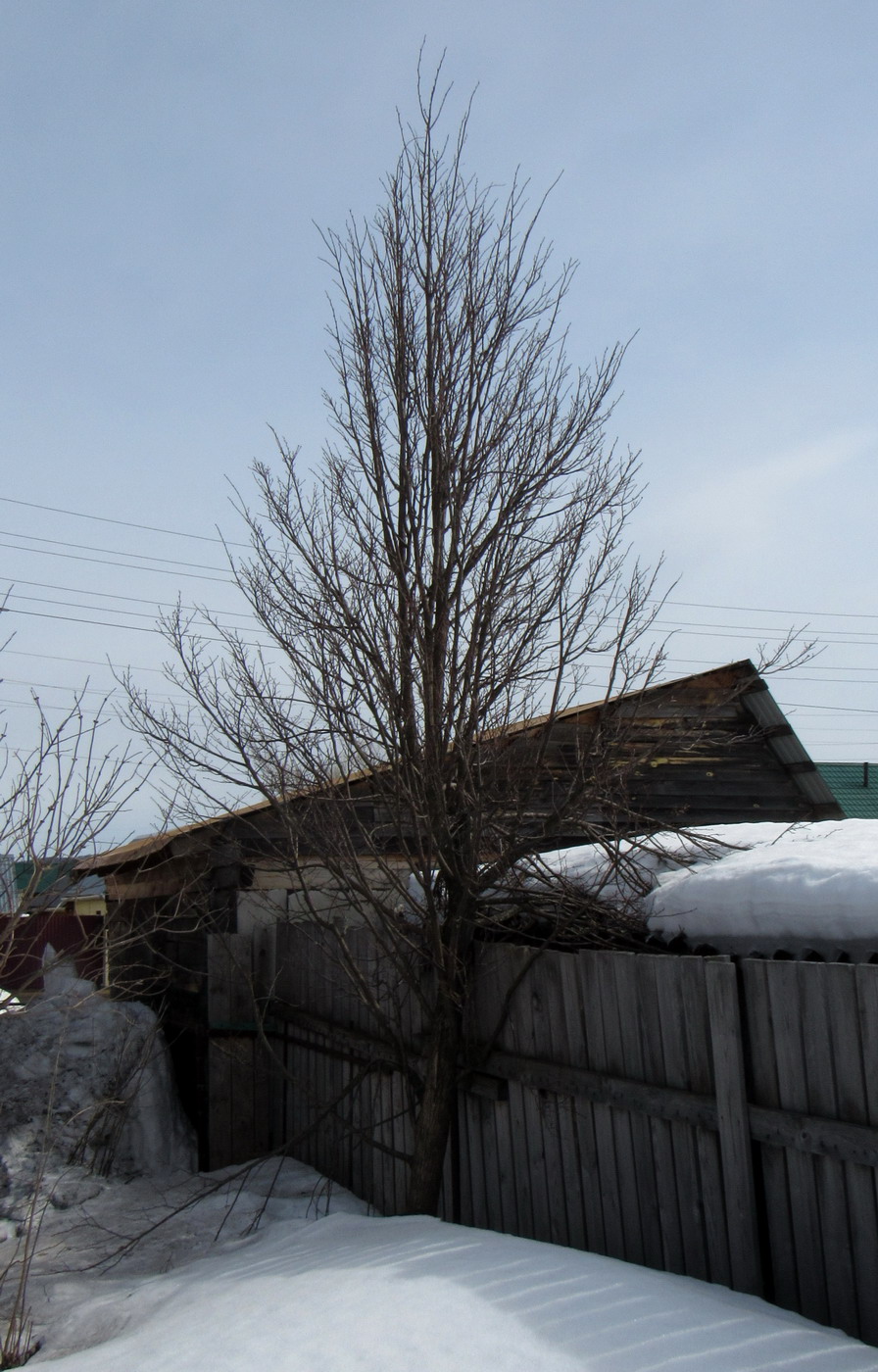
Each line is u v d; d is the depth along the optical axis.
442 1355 3.43
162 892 11.68
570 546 6.08
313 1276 4.65
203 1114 9.33
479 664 6.02
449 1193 6.44
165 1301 5.41
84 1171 8.83
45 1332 5.59
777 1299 4.09
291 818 6.30
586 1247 5.18
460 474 6.17
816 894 4.73
